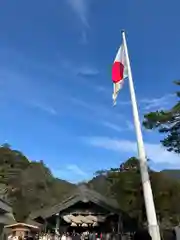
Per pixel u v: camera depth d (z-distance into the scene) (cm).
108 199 2914
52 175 7081
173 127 2259
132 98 1659
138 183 3109
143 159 1567
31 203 5838
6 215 3347
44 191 6228
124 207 3058
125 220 2897
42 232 3005
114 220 2983
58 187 6094
